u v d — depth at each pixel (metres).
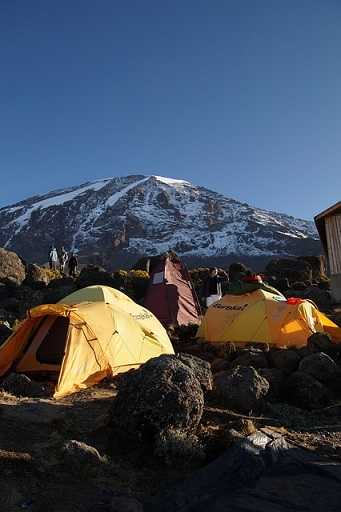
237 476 5.93
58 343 11.26
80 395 9.19
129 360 10.95
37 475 5.73
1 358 11.12
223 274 25.03
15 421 7.40
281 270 30.55
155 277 18.45
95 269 27.09
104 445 6.80
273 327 13.45
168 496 5.51
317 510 5.30
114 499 5.23
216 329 14.41
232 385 8.76
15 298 23.47
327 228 27.08
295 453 6.69
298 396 9.37
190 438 6.71
